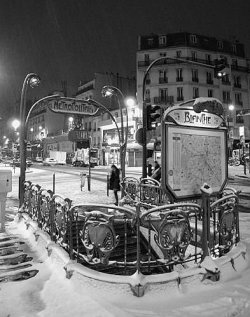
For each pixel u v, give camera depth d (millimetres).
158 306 3809
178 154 5434
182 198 5453
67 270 4496
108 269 5820
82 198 13461
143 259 6859
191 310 3719
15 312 3709
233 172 27938
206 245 4641
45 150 71625
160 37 48344
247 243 6406
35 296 4125
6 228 8023
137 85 48000
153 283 4082
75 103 10609
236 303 3881
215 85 48219
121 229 7484
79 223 6969
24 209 8844
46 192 6863
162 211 4469
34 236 6680
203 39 49000
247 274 4816
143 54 47750
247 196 14578
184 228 4504
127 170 34156
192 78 46594
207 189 4688
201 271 4398
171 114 5348
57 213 5590
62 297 4020
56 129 74000
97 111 11203
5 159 66125
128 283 4051
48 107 10125
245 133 30656
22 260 5543
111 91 12219
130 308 3758
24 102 9859
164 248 4363
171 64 46438
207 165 5844
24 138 9703
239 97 50781
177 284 4160
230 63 49906
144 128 10289
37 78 9930
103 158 48844
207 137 5867
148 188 9109
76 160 47906
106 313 3594
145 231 7246
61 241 5398
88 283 4207
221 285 4383
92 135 52531
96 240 4375
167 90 46656
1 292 4262
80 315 3568
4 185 7699
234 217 5418
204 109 5562
